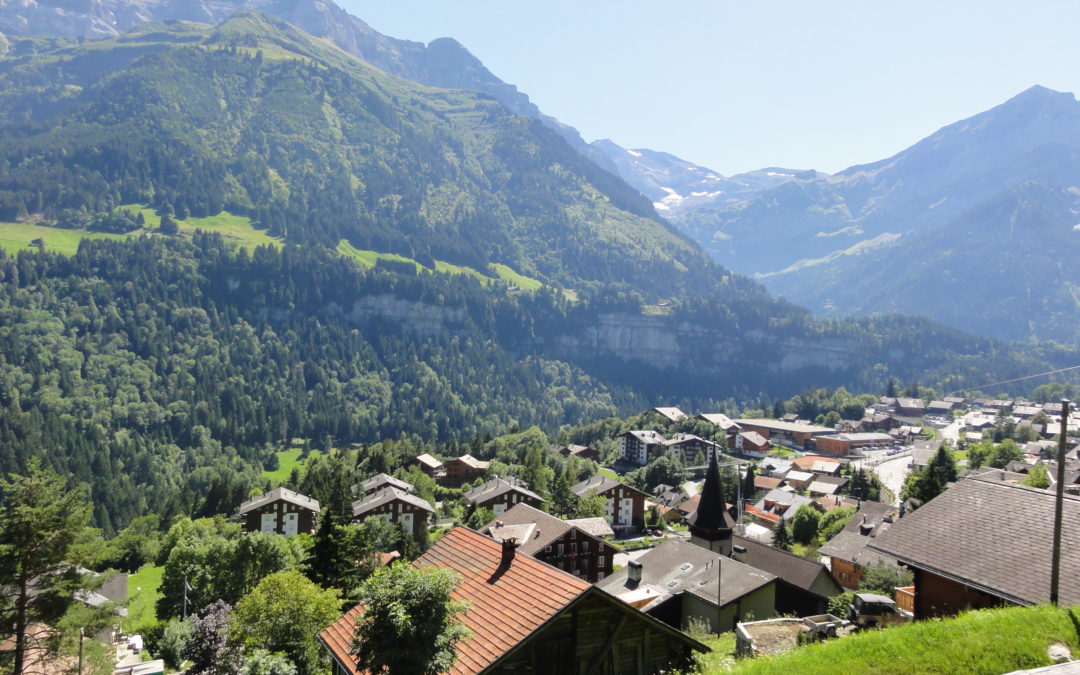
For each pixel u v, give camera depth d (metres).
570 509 130.12
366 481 149.88
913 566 25.19
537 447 166.88
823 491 152.62
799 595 57.19
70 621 31.77
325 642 27.66
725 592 48.66
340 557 61.72
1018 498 25.50
